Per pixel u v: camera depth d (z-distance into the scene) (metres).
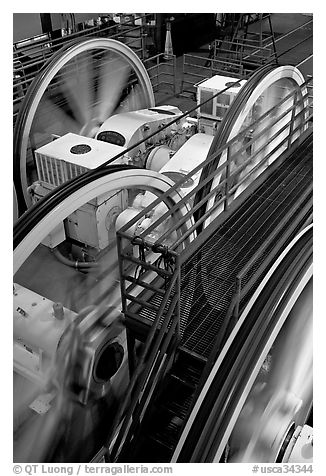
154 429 4.77
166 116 10.11
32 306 5.77
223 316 5.15
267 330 4.28
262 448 4.80
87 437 5.66
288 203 6.64
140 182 6.38
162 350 4.54
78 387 5.53
